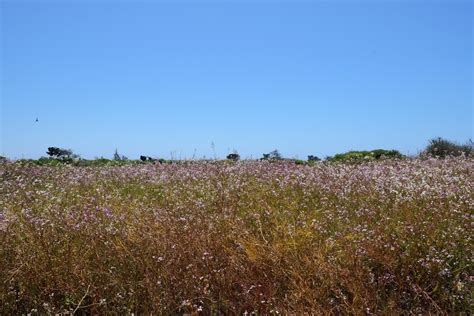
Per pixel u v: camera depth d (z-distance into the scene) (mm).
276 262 6336
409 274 6320
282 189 10539
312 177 11922
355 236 6914
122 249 6398
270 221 7656
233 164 15148
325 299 5816
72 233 6805
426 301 5961
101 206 8148
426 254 6496
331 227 7609
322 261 6180
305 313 5535
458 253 6582
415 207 8336
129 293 5750
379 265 6398
